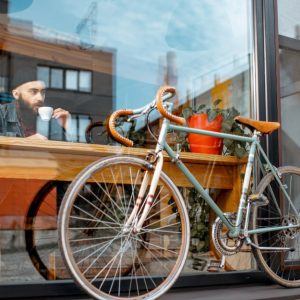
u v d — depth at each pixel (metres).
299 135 2.54
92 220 1.85
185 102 2.61
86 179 1.72
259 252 2.14
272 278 2.15
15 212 1.92
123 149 2.04
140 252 1.93
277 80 2.47
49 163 2.00
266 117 2.42
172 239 1.93
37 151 1.99
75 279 1.64
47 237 1.91
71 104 2.50
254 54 2.47
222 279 2.17
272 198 2.28
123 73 2.81
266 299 1.97
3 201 1.91
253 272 2.24
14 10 2.52
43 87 2.45
